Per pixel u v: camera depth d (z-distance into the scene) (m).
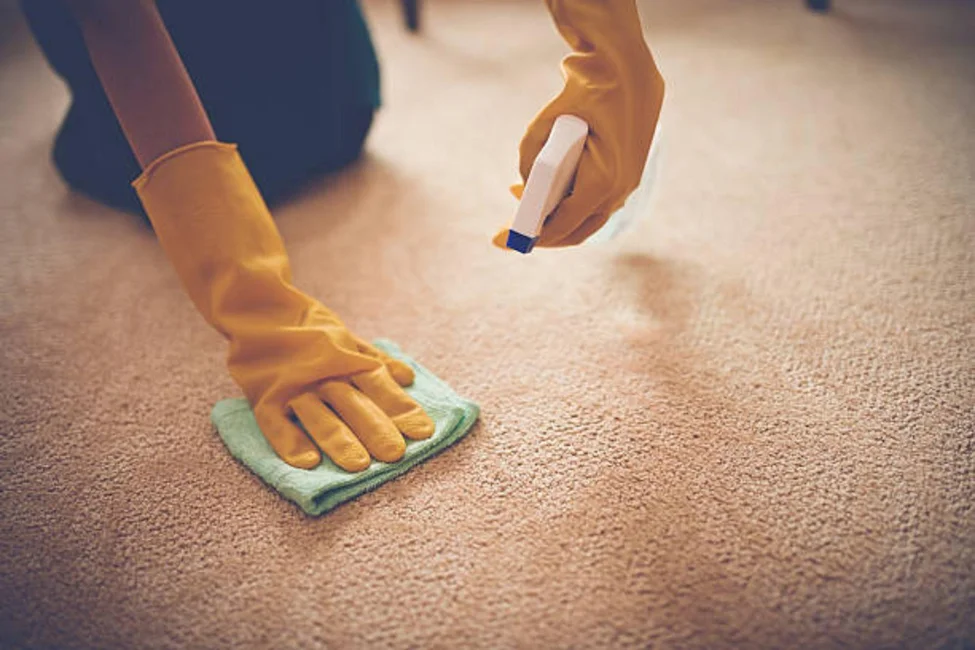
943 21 1.25
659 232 0.85
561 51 1.28
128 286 0.82
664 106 1.06
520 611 0.55
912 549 0.57
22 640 0.55
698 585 0.56
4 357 0.75
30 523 0.62
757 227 0.84
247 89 0.84
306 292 0.80
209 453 0.66
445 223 0.88
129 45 0.61
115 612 0.56
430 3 1.54
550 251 0.83
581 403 0.67
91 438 0.67
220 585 0.57
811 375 0.69
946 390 0.67
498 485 0.62
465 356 0.72
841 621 0.54
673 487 0.61
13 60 1.32
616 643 0.54
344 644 0.54
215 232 0.64
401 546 0.59
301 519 0.61
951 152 0.93
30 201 0.95
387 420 0.64
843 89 1.07
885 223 0.83
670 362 0.70
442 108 1.10
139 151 0.64
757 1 1.41
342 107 0.93
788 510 0.60
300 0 0.85
